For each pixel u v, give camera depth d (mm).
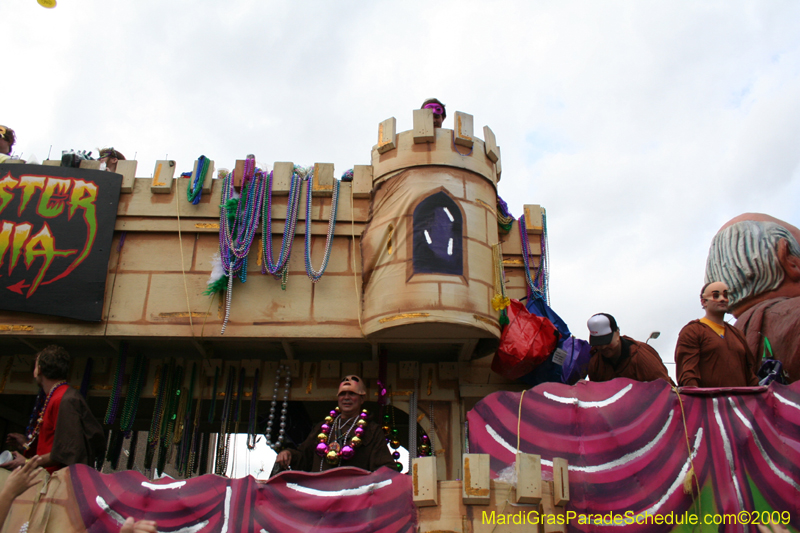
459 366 7457
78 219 7070
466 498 4082
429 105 7984
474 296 6598
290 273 7047
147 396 7340
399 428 9500
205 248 7137
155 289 6953
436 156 7086
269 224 7129
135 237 7176
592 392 5180
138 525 3641
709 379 5730
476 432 5211
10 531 4418
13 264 6836
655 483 4699
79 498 4516
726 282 7977
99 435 5258
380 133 7348
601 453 4883
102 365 7426
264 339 6926
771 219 8102
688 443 4828
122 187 7305
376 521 4336
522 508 4113
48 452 5125
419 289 6488
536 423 5109
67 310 6719
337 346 7270
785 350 6746
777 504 4594
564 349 6762
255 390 7328
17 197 7102
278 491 4535
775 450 4777
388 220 6883
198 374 7488
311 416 8938
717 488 4668
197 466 8969
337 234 7184
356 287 6977
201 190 7273
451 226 6789
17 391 7344
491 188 7363
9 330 6688
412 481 4219
